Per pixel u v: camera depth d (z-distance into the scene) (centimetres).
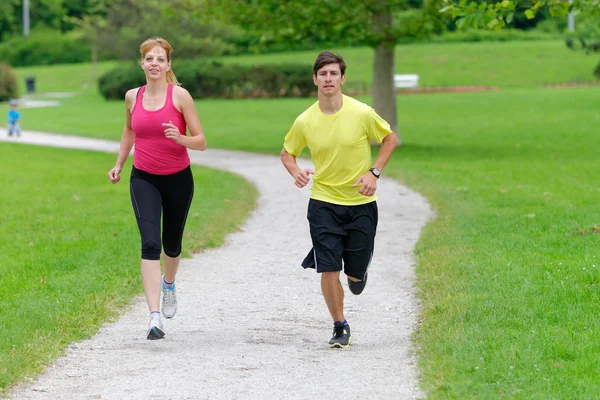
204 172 3225
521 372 834
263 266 1524
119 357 961
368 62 10744
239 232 1902
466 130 4978
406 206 2273
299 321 1147
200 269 1497
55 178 3088
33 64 13600
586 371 838
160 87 1012
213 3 3875
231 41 12031
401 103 7244
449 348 921
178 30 9656
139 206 1030
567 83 8994
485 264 1359
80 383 866
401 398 810
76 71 11962
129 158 3884
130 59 9931
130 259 1511
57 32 14725
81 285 1294
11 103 5144
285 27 3834
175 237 1072
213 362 942
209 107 7612
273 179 3002
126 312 1180
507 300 1117
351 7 3712
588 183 2588
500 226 1755
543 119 5481
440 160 3506
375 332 1083
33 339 994
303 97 8819
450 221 1878
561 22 13300
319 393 830
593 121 5216
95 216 2102
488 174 2912
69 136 5203
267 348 1004
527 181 2681
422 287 1291
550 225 1745
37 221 2008
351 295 1296
